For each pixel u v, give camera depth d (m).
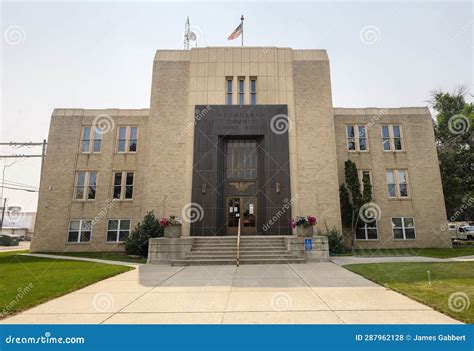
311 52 20.80
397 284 7.63
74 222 20.55
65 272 10.27
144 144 21.86
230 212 18.34
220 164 18.69
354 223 19.98
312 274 9.67
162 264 12.98
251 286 7.88
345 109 22.56
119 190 21.23
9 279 8.91
